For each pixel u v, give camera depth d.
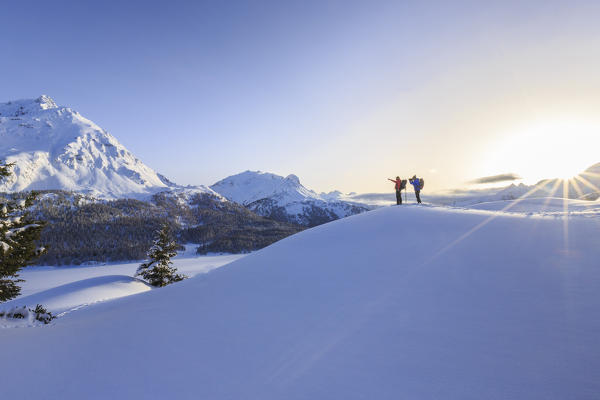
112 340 5.68
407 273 7.42
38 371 4.57
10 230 9.98
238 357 4.60
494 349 4.03
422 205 17.34
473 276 6.63
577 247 7.43
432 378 3.59
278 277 8.91
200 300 7.96
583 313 4.59
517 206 25.53
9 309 9.62
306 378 3.86
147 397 3.71
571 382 3.26
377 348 4.40
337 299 6.57
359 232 12.36
